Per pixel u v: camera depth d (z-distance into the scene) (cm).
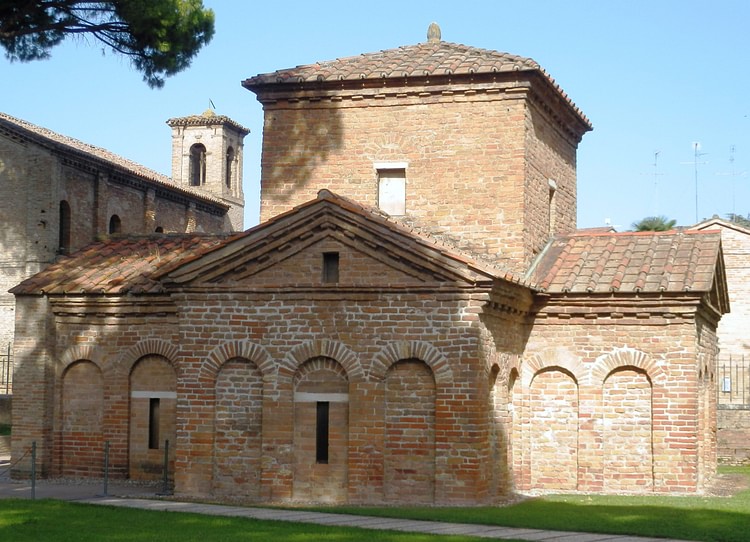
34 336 2786
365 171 2766
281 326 2331
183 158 7219
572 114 3064
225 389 2364
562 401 2577
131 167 5425
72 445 2775
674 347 2484
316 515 2020
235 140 7425
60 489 2516
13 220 4653
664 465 2478
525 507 2170
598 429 2538
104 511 2031
